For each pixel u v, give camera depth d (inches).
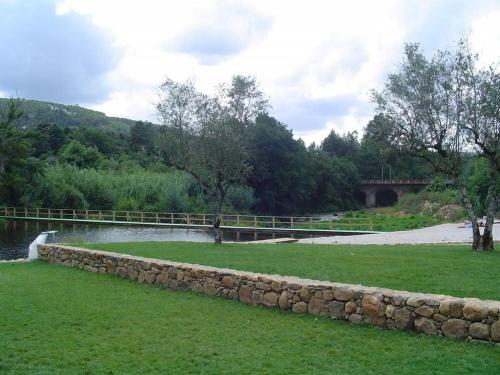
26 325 323.3
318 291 335.6
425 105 589.9
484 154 590.9
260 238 1317.7
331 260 488.1
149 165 2999.5
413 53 596.4
